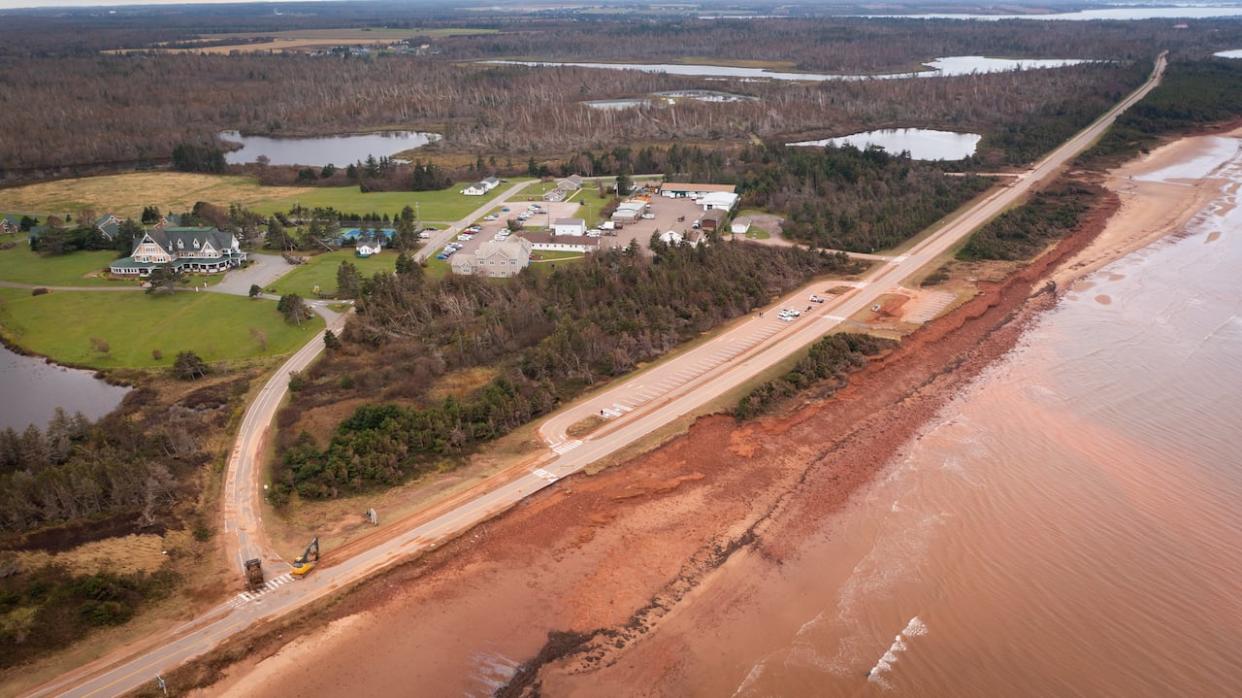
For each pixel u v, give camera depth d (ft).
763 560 217.56
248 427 274.98
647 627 195.21
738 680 179.93
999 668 180.65
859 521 232.53
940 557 216.54
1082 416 283.38
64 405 295.89
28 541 209.26
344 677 180.55
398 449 252.01
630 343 324.19
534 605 201.57
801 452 266.36
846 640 190.19
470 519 228.02
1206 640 185.98
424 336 339.98
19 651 177.99
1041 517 230.89
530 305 352.49
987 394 300.81
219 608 194.90
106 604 189.78
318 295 392.68
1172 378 308.19
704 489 246.68
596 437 267.59
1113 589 202.49
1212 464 253.24
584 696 176.55
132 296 395.75
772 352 327.06
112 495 225.76
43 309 380.17
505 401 275.59
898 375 315.78
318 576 205.67
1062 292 395.75
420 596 203.31
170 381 309.42
